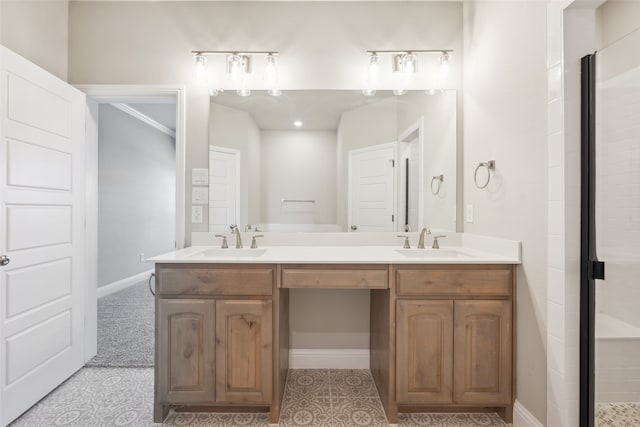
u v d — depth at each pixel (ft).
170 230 18.60
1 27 5.50
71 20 6.99
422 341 5.26
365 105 7.22
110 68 6.98
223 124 7.13
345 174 7.29
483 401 5.21
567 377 4.26
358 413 5.55
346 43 7.12
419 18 7.09
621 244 4.25
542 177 4.65
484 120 6.19
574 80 4.27
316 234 7.22
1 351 5.02
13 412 5.21
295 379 6.65
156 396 5.25
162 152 17.81
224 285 5.29
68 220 6.47
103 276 13.08
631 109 4.25
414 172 7.20
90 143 7.38
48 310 5.96
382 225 7.25
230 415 5.48
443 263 5.23
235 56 6.82
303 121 7.23
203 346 5.25
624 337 4.24
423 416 5.47
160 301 5.27
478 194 6.42
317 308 7.15
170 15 7.03
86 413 5.47
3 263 5.02
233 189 7.17
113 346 8.03
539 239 4.72
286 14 7.09
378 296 6.19
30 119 5.55
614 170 4.23
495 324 5.23
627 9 5.24
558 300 4.34
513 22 5.28
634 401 4.23
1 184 5.02
